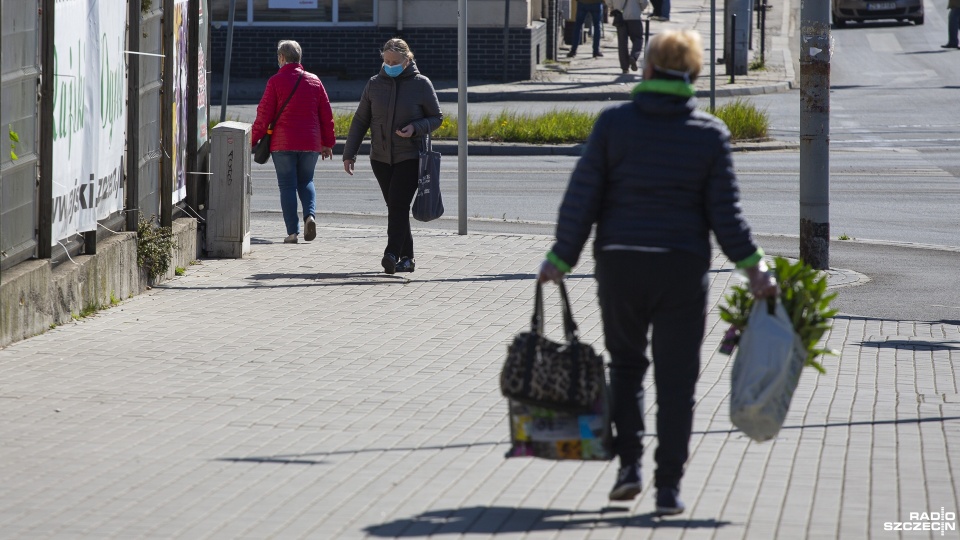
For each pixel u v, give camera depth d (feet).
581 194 51.96
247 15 315.17
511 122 242.17
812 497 56.29
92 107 95.81
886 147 229.45
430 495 56.08
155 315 97.40
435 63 315.58
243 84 304.30
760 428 52.85
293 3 314.35
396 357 85.46
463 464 61.16
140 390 74.59
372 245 136.26
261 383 77.30
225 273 117.19
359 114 117.70
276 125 133.69
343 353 86.33
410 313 101.24
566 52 372.79
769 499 55.98
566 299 53.83
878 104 288.10
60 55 88.69
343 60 316.40
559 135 237.04
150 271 109.29
